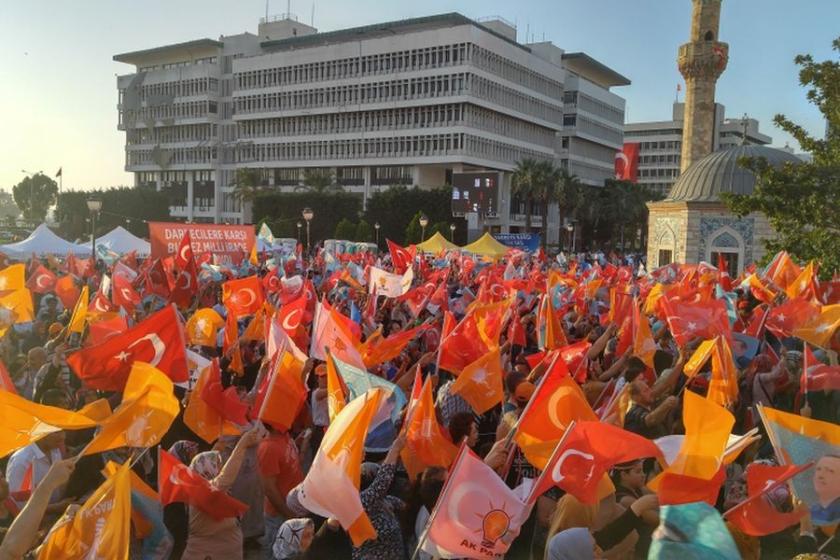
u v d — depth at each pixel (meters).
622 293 15.41
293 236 94.31
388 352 11.22
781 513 6.04
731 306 16.23
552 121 113.44
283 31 122.06
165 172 126.88
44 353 11.83
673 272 29.28
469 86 95.31
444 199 84.31
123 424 6.47
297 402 8.54
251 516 8.43
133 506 6.68
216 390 8.34
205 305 20.05
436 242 45.53
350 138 105.44
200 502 6.64
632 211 101.81
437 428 7.44
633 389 8.74
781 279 20.80
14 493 7.37
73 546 5.41
